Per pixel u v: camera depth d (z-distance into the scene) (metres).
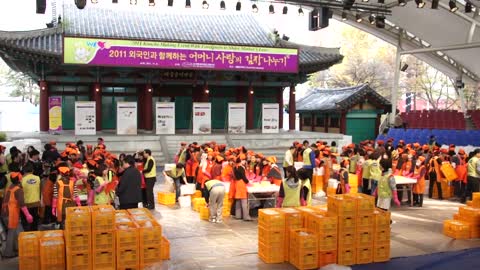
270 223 10.09
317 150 19.02
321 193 18.28
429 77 59.53
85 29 33.88
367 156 17.84
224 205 14.92
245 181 14.15
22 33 30.69
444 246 11.66
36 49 29.28
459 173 17.86
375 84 64.81
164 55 31.41
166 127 30.44
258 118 38.47
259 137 32.28
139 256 9.27
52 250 8.90
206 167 16.25
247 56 33.28
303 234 9.78
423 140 35.78
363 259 10.17
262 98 38.53
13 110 55.91
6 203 10.45
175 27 37.34
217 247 11.41
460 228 12.30
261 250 10.45
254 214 14.90
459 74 42.19
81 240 8.85
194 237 12.32
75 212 9.00
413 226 13.76
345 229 9.97
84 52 29.75
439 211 15.97
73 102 33.97
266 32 38.66
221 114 38.16
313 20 27.59
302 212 10.41
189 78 35.06
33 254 8.92
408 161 17.75
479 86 43.22
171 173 16.80
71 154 15.33
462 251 11.20
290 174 11.70
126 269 9.16
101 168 11.98
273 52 33.88
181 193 16.42
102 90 34.88
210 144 20.73
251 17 41.72
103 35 33.25
